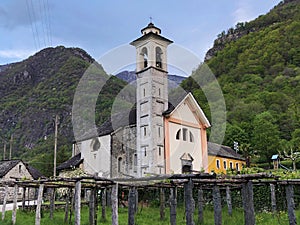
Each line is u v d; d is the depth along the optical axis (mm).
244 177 10719
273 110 59812
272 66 72938
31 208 21688
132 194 13672
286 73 70250
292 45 78375
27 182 15688
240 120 57188
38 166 50875
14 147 68500
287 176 17703
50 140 62406
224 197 20078
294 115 57844
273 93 62250
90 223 14930
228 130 51062
